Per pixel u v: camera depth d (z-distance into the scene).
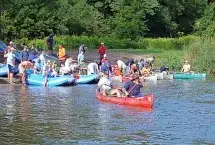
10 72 45.62
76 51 83.38
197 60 62.91
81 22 102.88
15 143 23.08
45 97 37.56
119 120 28.89
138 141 23.88
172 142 23.80
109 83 36.72
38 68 47.16
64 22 97.44
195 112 31.98
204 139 24.44
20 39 90.44
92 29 104.25
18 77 46.25
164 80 53.25
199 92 42.31
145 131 26.05
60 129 26.20
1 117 29.14
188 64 59.72
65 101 35.66
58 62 57.41
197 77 55.62
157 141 23.92
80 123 27.81
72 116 29.84
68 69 48.50
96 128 26.58
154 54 79.12
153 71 57.56
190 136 25.05
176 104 35.28
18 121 28.05
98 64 54.34
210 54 61.97
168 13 116.25
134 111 32.03
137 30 104.44
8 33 90.88
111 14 112.88
